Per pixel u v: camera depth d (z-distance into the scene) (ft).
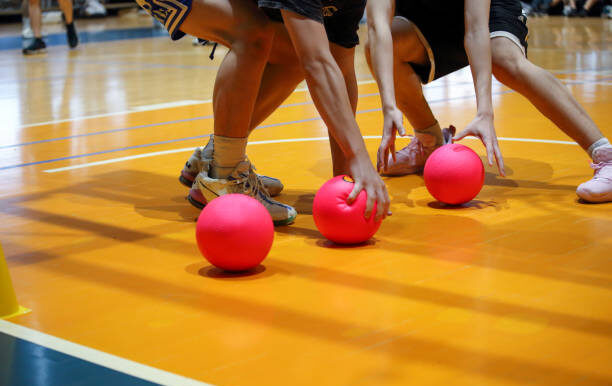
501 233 8.99
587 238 8.68
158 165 13.64
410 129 17.17
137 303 7.02
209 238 7.63
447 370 5.50
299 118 18.80
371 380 5.37
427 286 7.28
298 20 8.50
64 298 7.18
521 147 14.32
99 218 10.13
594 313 6.52
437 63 11.91
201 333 6.29
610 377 5.34
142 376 5.47
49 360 5.76
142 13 73.36
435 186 10.18
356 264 8.02
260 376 5.47
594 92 20.89
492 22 11.39
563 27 47.52
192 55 37.37
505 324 6.32
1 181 12.49
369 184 8.46
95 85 26.30
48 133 17.28
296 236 9.21
